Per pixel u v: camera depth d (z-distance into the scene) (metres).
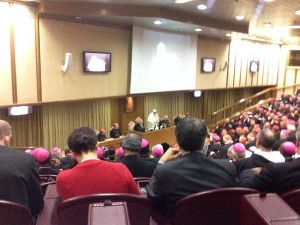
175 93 11.47
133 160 2.84
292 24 10.01
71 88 7.69
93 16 7.18
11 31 6.39
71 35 7.49
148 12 7.24
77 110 8.80
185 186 1.59
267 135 2.60
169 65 10.13
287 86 16.50
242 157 3.07
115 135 9.34
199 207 1.46
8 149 1.70
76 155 1.82
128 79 9.13
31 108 7.38
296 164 1.74
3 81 6.39
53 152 4.76
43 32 6.93
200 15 8.48
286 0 6.75
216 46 12.24
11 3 6.32
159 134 10.14
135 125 9.89
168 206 1.62
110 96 8.72
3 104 6.46
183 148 1.71
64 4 6.72
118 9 7.07
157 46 9.57
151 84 9.66
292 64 16.50
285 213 1.06
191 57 10.93
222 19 9.15
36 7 6.72
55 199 1.80
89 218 0.98
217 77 12.60
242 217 1.23
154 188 1.65
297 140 2.03
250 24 10.07
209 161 1.67
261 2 6.96
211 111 13.96
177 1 6.79
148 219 1.46
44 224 1.51
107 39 8.35
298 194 1.47
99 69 8.14
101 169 1.67
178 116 11.13
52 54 7.17
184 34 10.48
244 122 10.25
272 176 1.73
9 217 1.36
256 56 14.86
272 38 14.17
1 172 1.57
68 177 1.64
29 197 1.66
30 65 6.80
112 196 1.38
